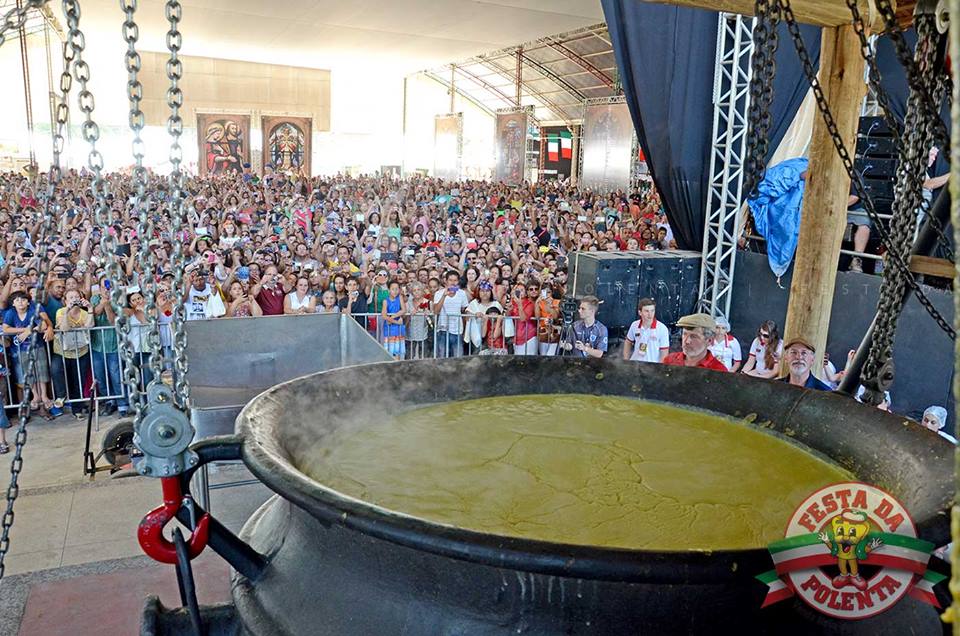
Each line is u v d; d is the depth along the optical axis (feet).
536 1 65.72
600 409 9.74
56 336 23.35
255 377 22.30
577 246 44.50
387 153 135.74
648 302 22.88
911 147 9.66
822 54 18.07
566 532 6.39
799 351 17.26
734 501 7.06
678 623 4.97
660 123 30.19
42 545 15.78
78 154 110.73
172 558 6.18
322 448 7.91
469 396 9.91
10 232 37.63
